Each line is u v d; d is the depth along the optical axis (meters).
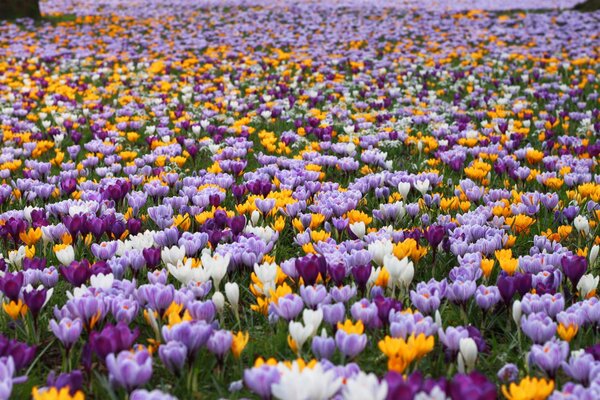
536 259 4.23
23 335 3.78
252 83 15.88
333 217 5.62
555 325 3.24
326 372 2.46
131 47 22.56
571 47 21.42
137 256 4.31
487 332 3.89
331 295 3.74
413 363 3.10
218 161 7.77
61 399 2.35
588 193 6.20
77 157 9.29
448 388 2.42
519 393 2.49
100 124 10.94
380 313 3.42
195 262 4.19
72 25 28.08
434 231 4.55
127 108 12.14
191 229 5.67
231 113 12.21
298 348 3.15
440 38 24.11
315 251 4.67
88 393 3.06
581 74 17.16
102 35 25.30
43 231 4.91
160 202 6.71
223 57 20.36
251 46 23.09
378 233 4.94
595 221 5.76
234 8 34.78
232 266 4.34
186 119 11.50
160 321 3.52
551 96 13.34
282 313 3.44
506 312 3.93
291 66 19.02
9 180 7.71
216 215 5.26
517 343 3.56
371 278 3.96
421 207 6.18
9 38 24.11
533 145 9.98
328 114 11.92
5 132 9.65
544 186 7.21
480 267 4.36
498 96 14.09
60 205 5.68
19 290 3.69
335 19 30.05
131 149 9.72
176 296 3.54
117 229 5.00
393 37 24.69
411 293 3.65
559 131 11.04
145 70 17.56
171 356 2.91
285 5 36.22
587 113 11.45
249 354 3.34
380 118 11.31
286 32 25.75
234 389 2.99
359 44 22.61
